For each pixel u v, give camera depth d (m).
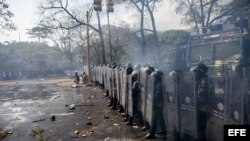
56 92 19.95
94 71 24.89
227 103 3.94
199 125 4.68
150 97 6.05
